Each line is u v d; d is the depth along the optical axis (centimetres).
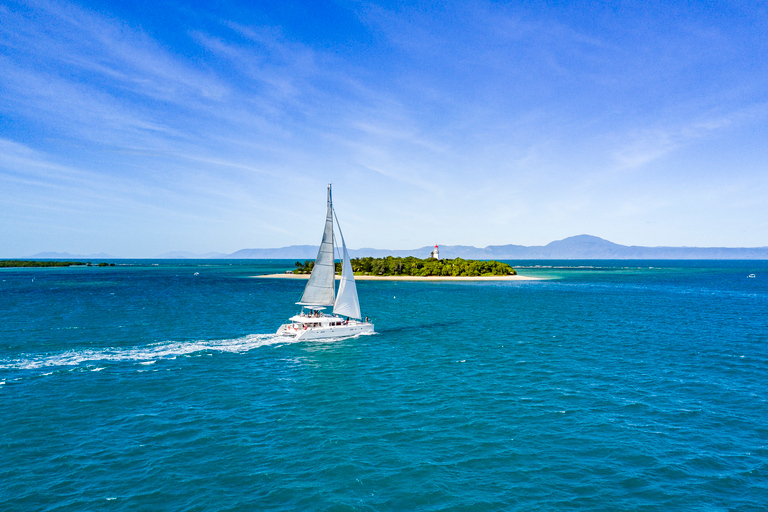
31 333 5494
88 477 2075
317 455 2316
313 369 3962
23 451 2322
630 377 3684
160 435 2542
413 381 3594
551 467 2211
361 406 3025
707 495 1973
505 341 5212
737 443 2469
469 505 1889
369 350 4747
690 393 3278
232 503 1886
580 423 2733
